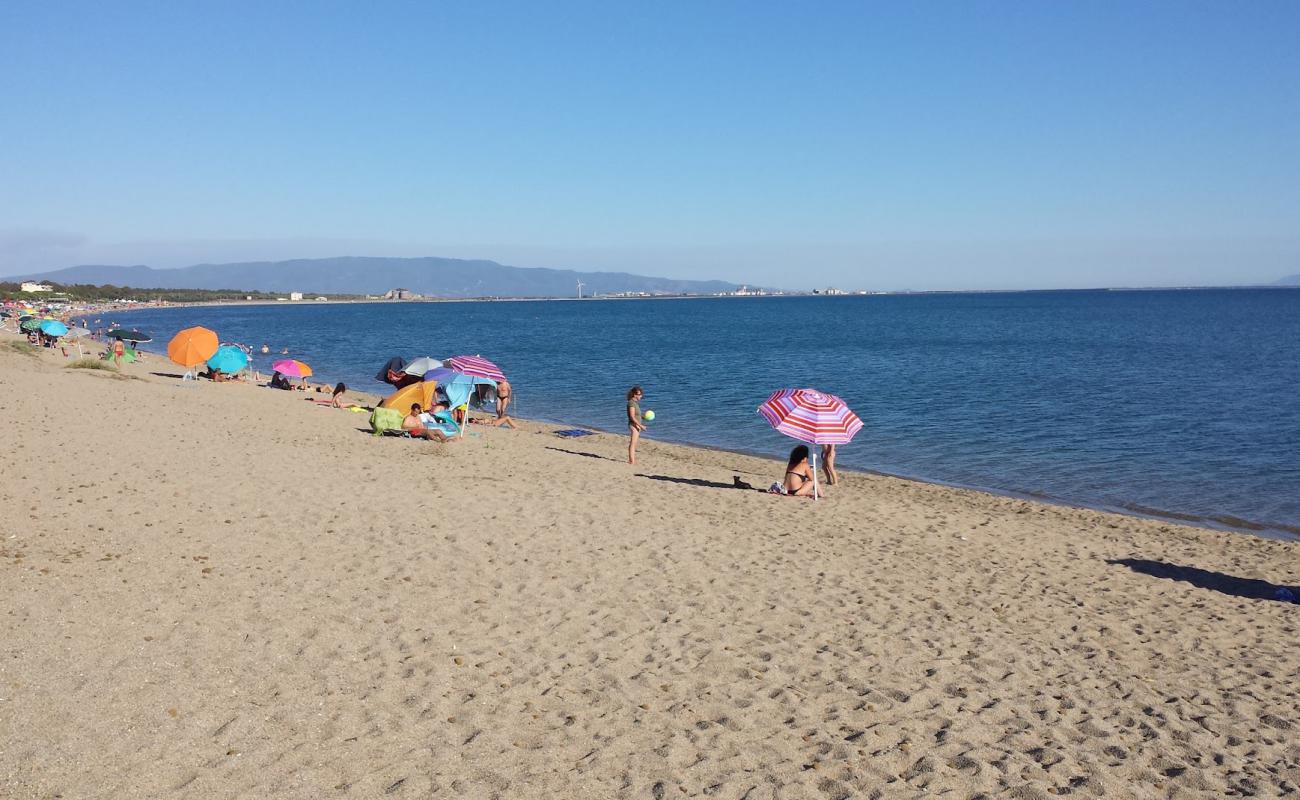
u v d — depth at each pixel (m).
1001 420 29.17
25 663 6.02
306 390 33.75
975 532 13.34
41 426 15.83
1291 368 45.84
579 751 5.54
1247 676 7.82
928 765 5.61
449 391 23.38
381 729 5.62
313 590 8.27
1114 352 58.25
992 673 7.43
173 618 7.21
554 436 24.28
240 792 4.68
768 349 66.44
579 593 8.86
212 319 144.75
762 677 7.01
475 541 10.48
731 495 14.83
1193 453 23.48
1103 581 10.98
